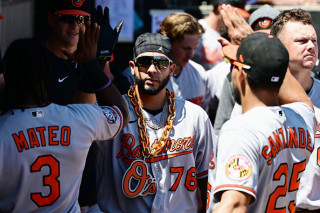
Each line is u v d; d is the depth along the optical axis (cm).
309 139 626
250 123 579
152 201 729
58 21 866
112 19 1723
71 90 843
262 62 580
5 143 564
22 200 574
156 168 732
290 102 670
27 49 580
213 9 1374
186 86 1126
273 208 593
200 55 1373
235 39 726
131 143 733
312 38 756
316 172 781
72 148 592
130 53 1750
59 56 867
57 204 592
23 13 1697
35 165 574
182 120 760
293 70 775
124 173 729
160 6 1759
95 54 629
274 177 585
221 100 1020
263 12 1051
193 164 754
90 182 802
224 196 552
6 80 586
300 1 1808
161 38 761
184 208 749
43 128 583
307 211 798
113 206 741
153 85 741
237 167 557
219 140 588
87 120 608
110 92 645
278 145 585
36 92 585
